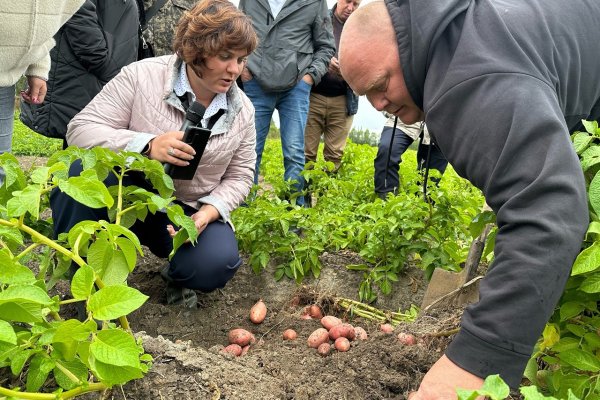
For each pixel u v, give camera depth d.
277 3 5.14
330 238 4.33
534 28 1.80
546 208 1.56
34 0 2.94
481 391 1.25
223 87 3.03
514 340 1.61
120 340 1.53
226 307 3.71
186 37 2.84
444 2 1.87
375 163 5.96
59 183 1.72
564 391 2.05
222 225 3.38
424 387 1.75
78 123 3.12
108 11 4.34
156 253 3.65
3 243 1.77
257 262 4.00
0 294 1.43
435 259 3.77
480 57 1.73
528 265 1.56
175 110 3.14
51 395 1.58
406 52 1.95
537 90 1.65
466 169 1.80
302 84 5.41
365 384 2.47
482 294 1.67
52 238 3.32
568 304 2.05
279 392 2.29
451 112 1.78
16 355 1.57
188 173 2.98
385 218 4.02
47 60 3.77
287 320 3.52
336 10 6.24
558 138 1.59
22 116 4.45
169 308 3.50
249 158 3.51
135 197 2.39
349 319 3.61
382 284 3.89
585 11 1.98
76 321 1.47
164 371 2.10
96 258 1.80
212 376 2.17
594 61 1.98
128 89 3.14
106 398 1.91
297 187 5.54
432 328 2.84
